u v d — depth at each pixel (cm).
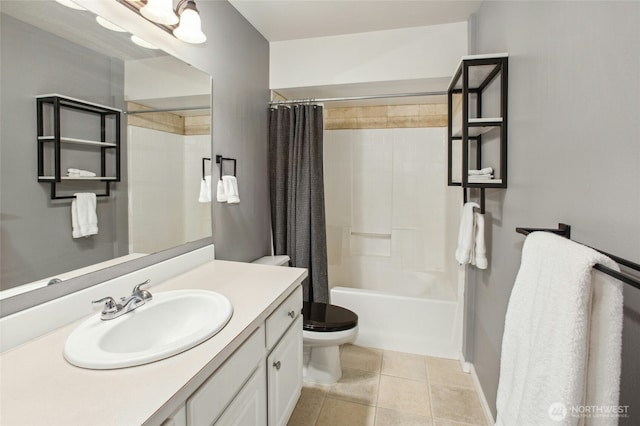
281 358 133
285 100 265
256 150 229
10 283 86
